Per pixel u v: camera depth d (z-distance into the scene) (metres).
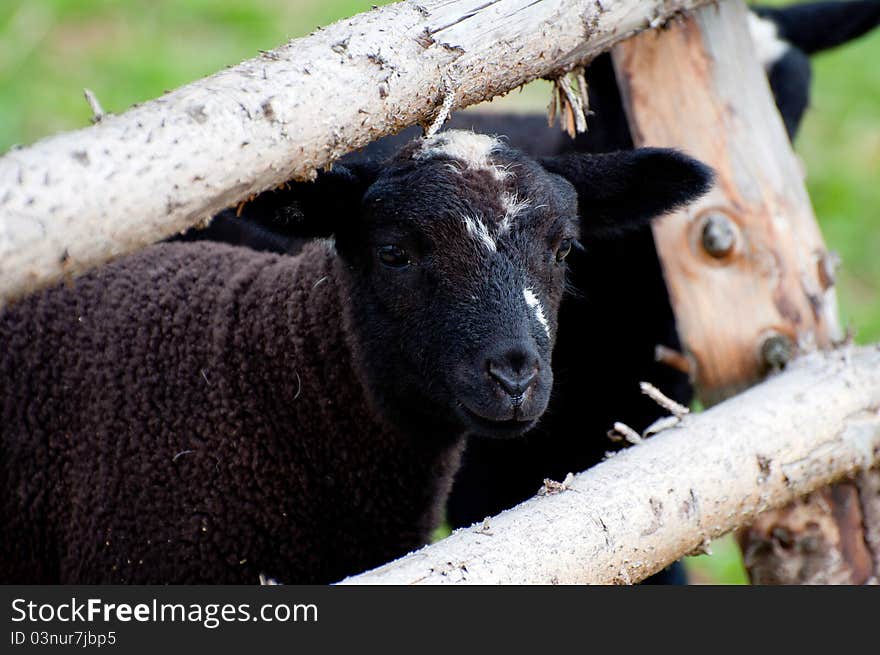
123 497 6.66
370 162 6.73
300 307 6.94
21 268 4.37
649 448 6.27
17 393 6.83
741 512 6.46
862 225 14.57
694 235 7.99
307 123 5.12
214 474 6.69
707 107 7.95
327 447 6.93
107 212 4.54
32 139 13.80
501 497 9.70
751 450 6.51
